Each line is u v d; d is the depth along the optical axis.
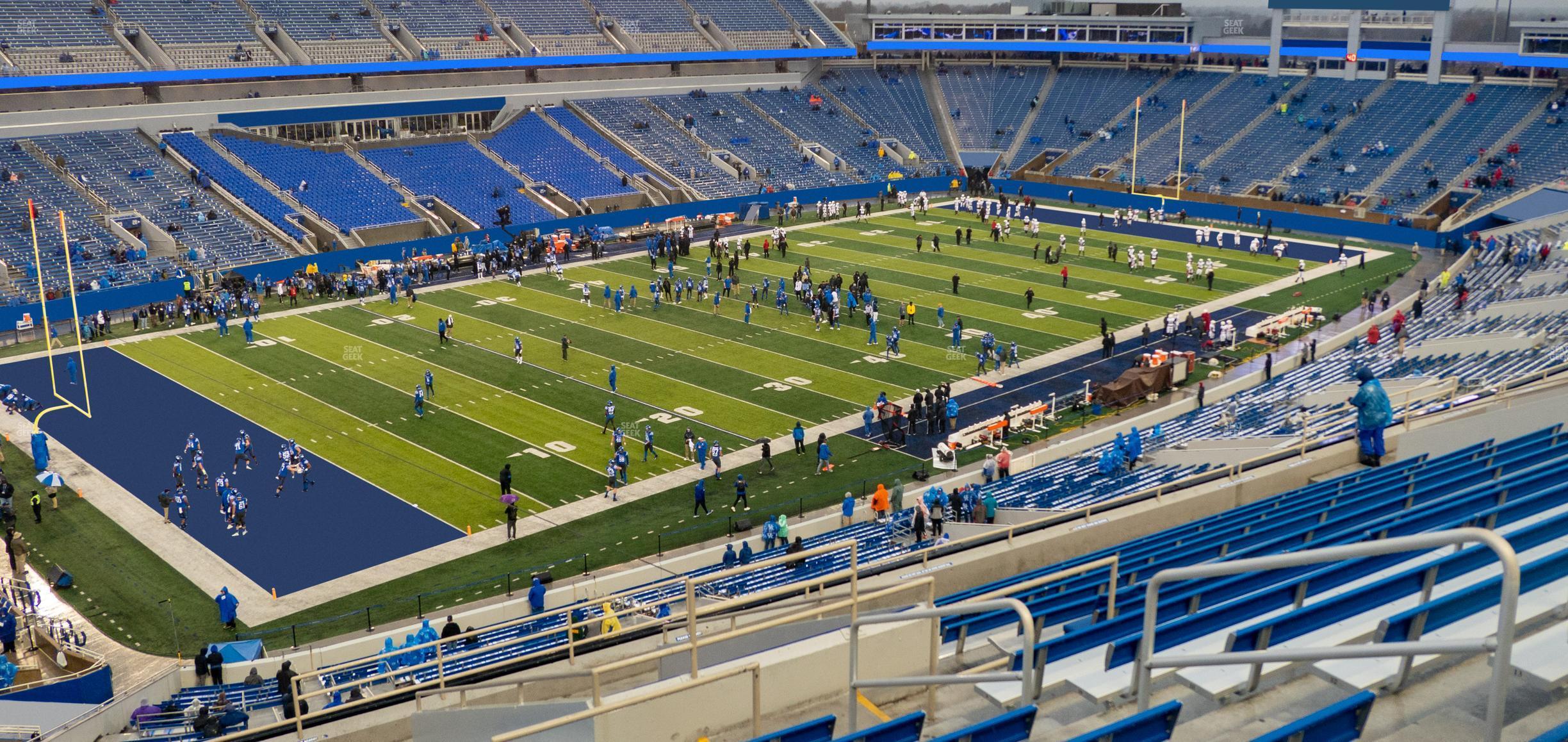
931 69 103.06
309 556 31.53
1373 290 58.75
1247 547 15.10
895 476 36.34
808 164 87.56
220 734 22.02
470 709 13.01
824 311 53.72
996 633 13.85
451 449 38.81
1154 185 83.31
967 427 39.56
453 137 79.56
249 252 61.59
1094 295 58.44
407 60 77.62
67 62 66.69
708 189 80.88
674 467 37.25
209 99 72.94
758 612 16.02
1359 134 81.75
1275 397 39.38
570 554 31.31
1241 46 91.06
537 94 84.81
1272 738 7.22
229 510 33.38
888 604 17.05
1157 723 8.05
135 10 72.25
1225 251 68.69
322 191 69.50
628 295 58.25
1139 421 40.31
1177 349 49.03
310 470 37.19
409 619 28.08
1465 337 40.75
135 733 23.00
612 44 88.88
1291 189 78.38
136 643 27.30
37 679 25.80
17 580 29.64
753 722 11.76
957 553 18.92
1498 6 80.81
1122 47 95.25
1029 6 99.62
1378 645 6.29
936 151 93.38
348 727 16.83
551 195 76.12
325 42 76.38
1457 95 82.06
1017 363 47.66
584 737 11.58
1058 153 90.88
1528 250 58.88
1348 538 12.80
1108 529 19.88
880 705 12.04
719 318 54.72
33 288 53.94
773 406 42.75
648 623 17.42
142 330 53.50
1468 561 9.65
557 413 42.19
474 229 70.56
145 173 65.19
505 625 20.64
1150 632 7.88
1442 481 16.53
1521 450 17.88
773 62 98.69
